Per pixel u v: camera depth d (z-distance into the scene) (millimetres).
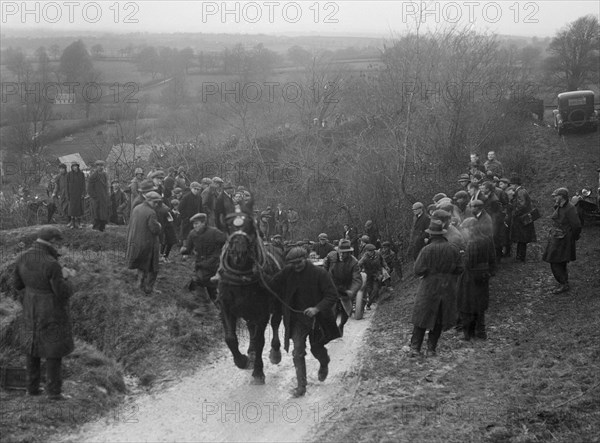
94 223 17234
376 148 24344
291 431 8789
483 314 11922
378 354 11570
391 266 18000
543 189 24312
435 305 10906
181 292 13797
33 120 44250
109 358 11078
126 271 13984
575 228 13742
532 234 16625
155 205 13430
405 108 25375
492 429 8188
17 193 23781
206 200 17406
